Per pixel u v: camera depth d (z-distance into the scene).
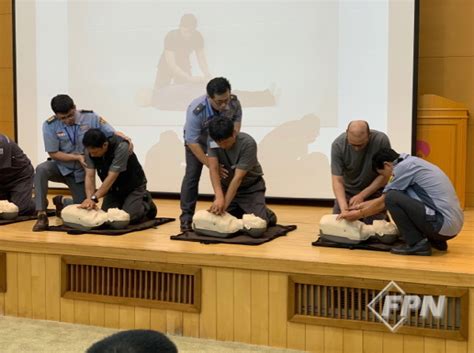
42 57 5.92
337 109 5.12
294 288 2.97
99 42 5.75
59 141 4.11
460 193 5.00
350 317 2.90
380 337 2.84
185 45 5.50
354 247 3.24
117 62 5.72
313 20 5.13
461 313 2.71
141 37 5.64
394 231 3.25
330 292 2.93
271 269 3.00
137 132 5.70
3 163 4.25
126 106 5.72
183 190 3.92
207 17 5.42
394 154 3.16
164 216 4.55
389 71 4.96
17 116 6.03
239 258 3.04
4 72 6.36
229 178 3.64
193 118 3.75
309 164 5.22
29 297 3.46
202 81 5.47
